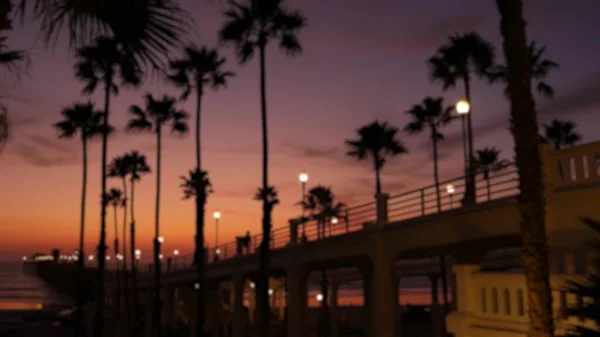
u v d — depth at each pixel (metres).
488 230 16.33
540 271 8.76
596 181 12.59
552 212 13.46
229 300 65.88
